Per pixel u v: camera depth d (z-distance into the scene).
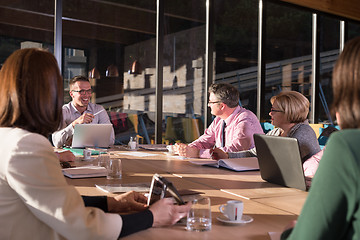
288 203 1.49
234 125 3.19
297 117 2.38
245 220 1.23
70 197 0.99
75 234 0.97
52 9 8.91
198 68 9.38
